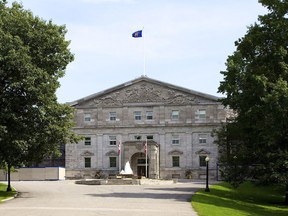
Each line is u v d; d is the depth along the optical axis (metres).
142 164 87.94
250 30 49.53
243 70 47.78
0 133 39.59
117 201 36.56
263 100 41.69
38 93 41.31
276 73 46.34
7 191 48.03
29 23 44.38
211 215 29.25
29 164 47.19
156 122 90.56
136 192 47.78
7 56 39.47
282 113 41.09
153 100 91.25
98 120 92.50
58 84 43.88
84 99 93.44
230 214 32.09
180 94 90.50
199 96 89.75
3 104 41.69
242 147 49.72
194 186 60.75
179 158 89.00
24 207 31.27
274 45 46.56
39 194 45.25
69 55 45.69
